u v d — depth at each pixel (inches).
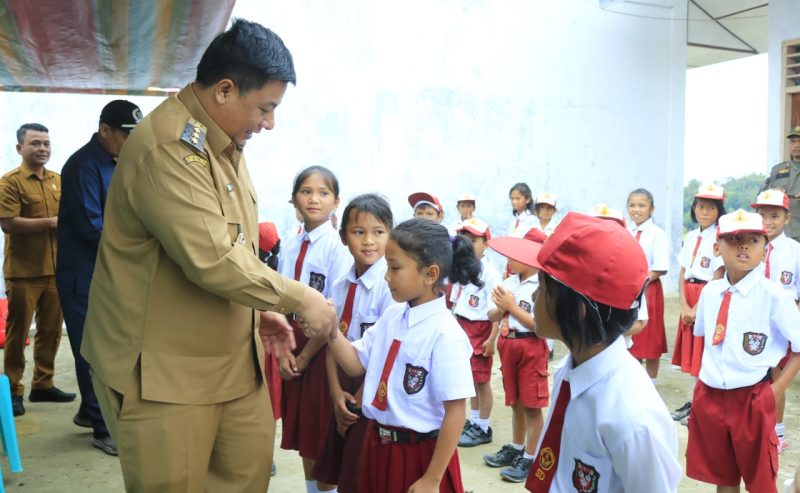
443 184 319.0
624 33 354.6
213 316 73.4
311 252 117.0
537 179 340.2
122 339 71.8
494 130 327.9
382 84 302.4
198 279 68.5
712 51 423.2
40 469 136.4
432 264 78.9
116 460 142.0
